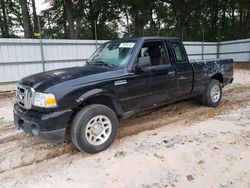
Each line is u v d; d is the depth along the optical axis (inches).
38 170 125.7
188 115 209.3
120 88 149.0
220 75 236.2
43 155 142.3
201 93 218.8
